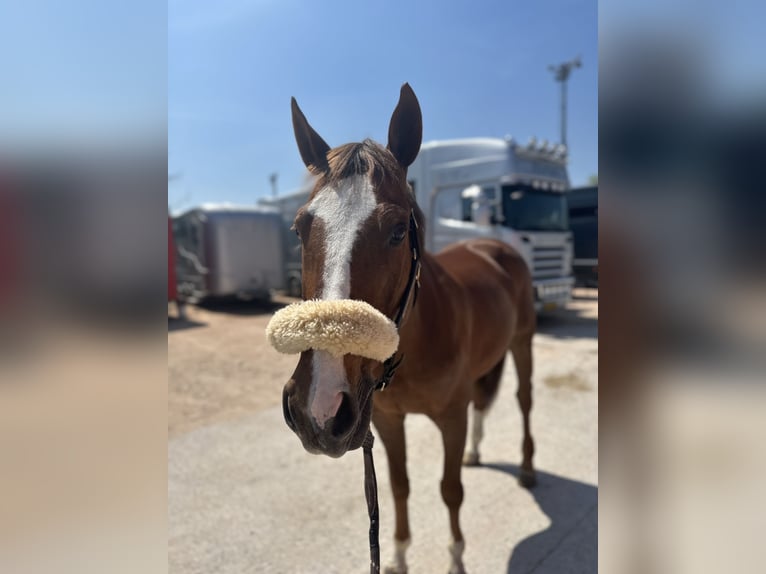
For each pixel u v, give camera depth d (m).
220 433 4.04
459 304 2.32
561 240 8.69
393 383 2.00
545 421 4.08
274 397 5.05
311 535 2.63
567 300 8.71
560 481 3.11
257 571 2.36
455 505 2.20
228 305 13.09
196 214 11.95
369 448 1.56
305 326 1.21
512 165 7.94
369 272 1.36
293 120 1.76
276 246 12.43
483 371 2.82
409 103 1.72
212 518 2.79
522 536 2.55
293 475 3.29
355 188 1.43
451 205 8.55
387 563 2.36
